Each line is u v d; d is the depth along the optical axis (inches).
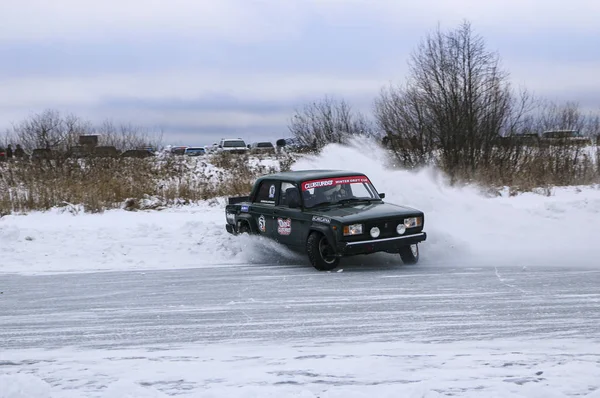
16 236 592.7
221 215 733.9
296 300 362.6
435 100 1021.8
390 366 234.8
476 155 1018.7
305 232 472.1
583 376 215.5
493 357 243.8
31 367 252.5
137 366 248.4
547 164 1014.4
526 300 340.5
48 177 1021.8
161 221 691.4
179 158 1400.1
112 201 848.9
